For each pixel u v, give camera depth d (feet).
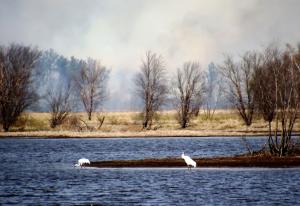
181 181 572.51
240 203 455.22
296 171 636.07
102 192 511.81
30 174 652.07
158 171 655.76
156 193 503.61
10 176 634.02
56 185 557.74
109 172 654.94
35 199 480.64
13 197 490.90
